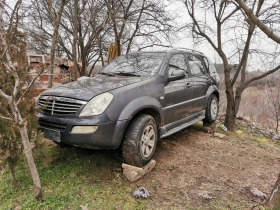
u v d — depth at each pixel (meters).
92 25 6.97
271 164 3.59
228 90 5.80
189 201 2.41
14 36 2.06
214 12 5.57
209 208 2.29
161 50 4.09
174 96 3.63
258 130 6.57
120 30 7.41
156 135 3.18
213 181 2.88
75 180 2.71
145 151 2.96
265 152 4.18
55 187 2.55
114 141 2.60
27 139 2.14
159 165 3.20
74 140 2.52
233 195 2.57
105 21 6.70
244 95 12.05
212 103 5.26
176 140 4.33
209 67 5.36
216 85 5.41
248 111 11.38
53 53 5.52
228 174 3.10
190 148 3.98
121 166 3.06
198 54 5.02
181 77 3.51
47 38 11.06
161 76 3.44
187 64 4.37
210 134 5.04
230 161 3.56
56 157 3.25
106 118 2.52
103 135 2.51
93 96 2.60
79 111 2.53
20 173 2.82
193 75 4.45
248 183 2.89
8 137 2.29
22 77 2.28
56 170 2.91
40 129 2.76
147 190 2.53
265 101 10.84
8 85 2.07
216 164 3.40
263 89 11.05
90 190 2.52
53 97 2.73
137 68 3.71
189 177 2.94
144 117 2.93
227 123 5.95
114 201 2.35
